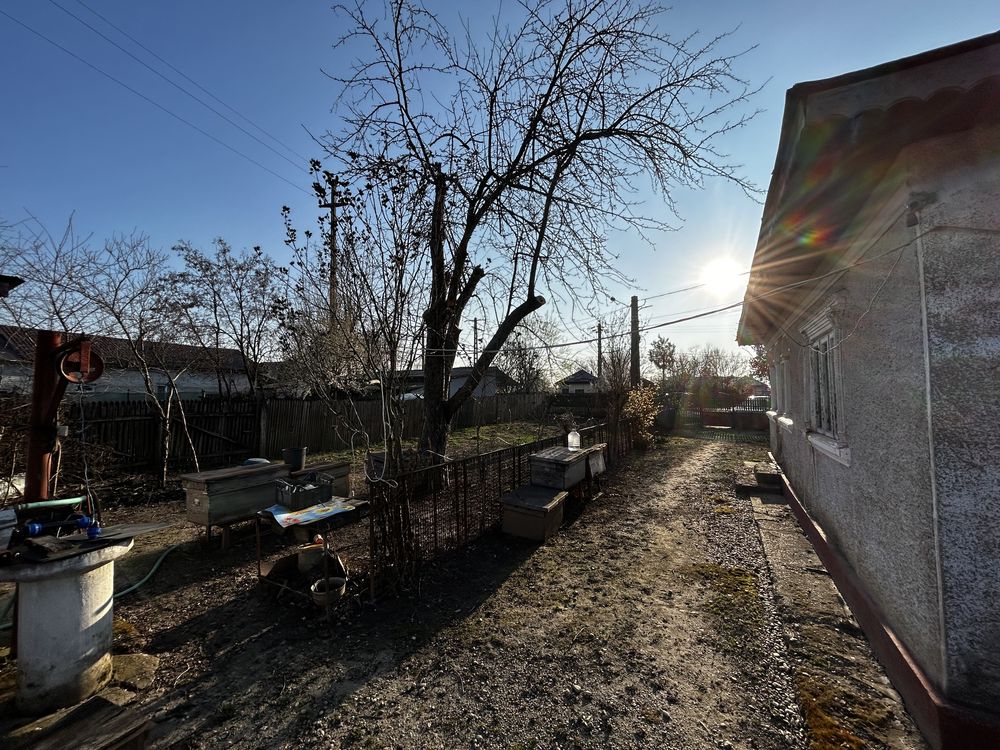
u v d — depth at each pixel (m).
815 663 2.95
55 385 3.18
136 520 6.43
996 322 2.14
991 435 2.12
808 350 5.54
